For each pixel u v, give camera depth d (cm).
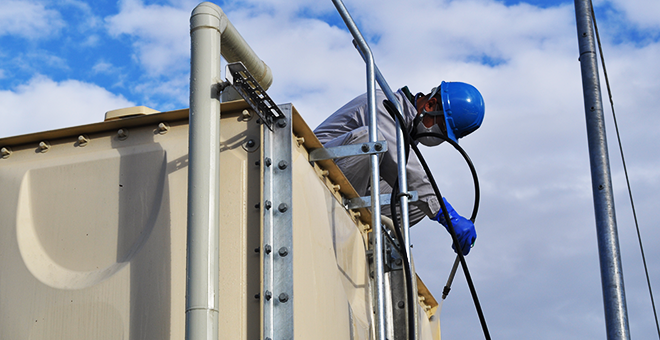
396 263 436
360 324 373
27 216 301
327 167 356
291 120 292
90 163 304
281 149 288
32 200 304
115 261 287
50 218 299
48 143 314
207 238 247
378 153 329
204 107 264
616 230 396
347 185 379
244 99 284
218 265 249
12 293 289
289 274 270
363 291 394
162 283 277
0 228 300
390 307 425
